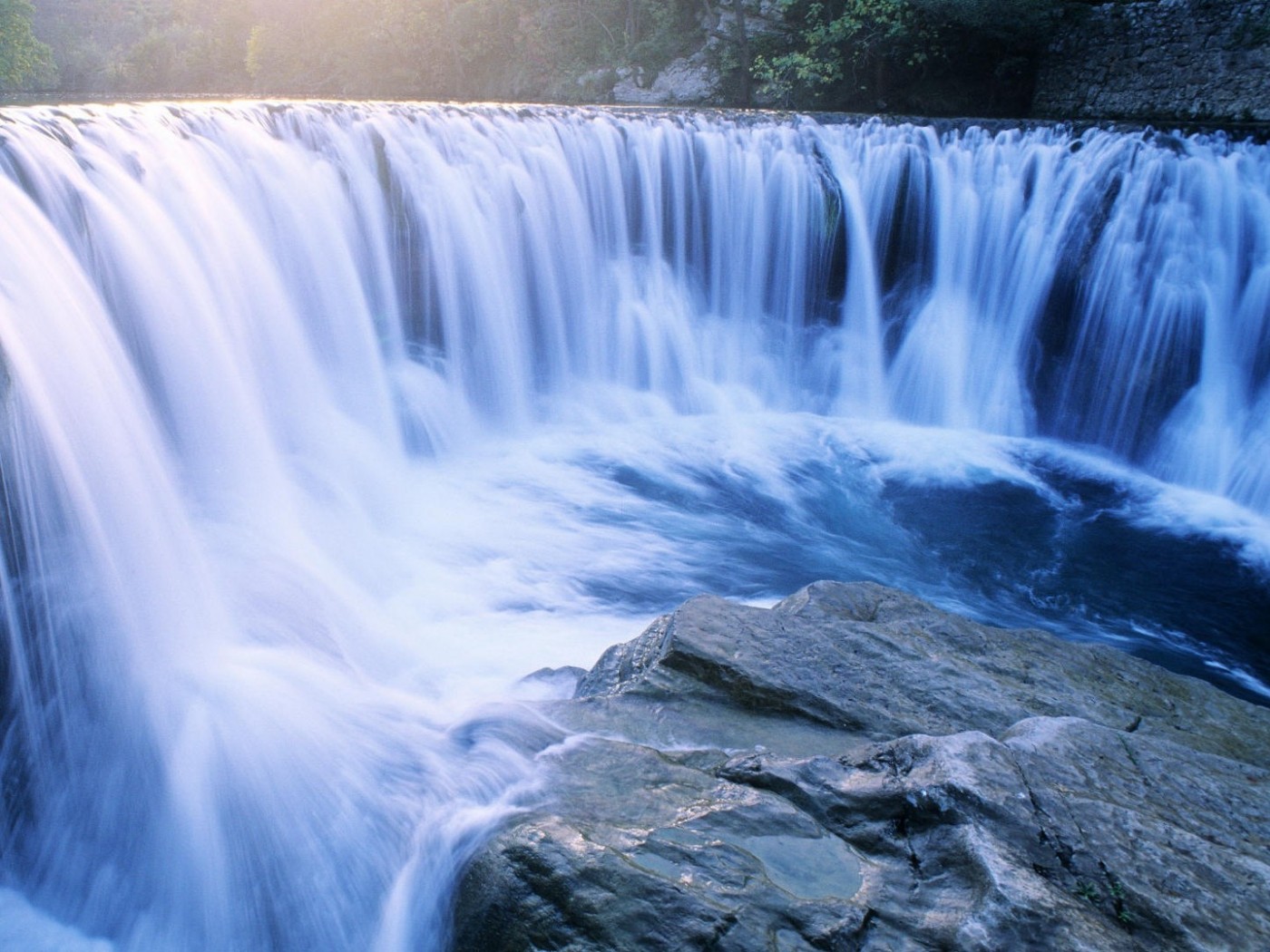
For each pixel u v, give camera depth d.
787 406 13.92
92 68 59.50
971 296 13.91
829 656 5.58
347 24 36.44
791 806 4.21
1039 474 11.86
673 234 13.64
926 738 4.48
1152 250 12.34
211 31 51.06
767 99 22.19
